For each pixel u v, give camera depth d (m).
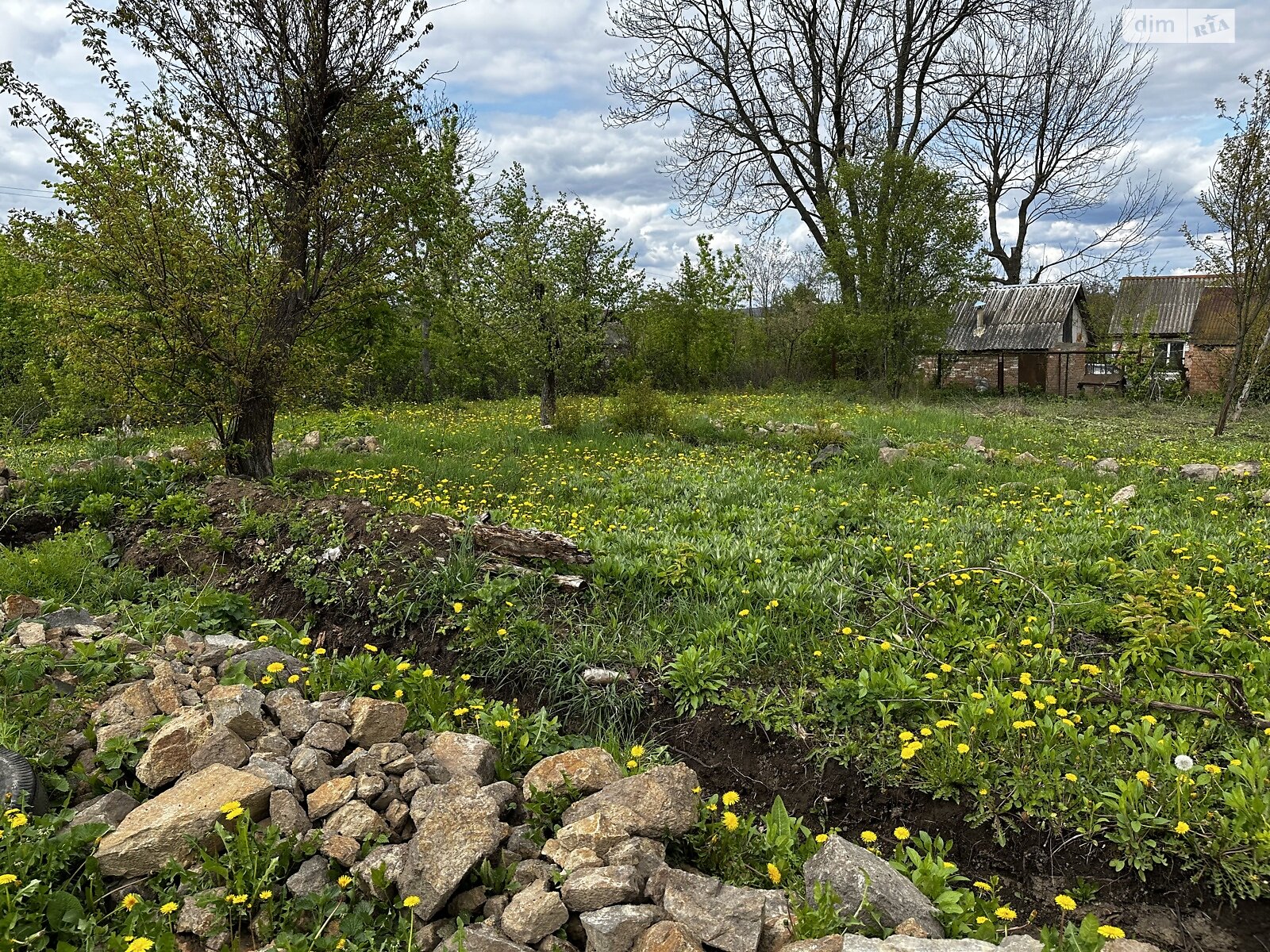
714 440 14.22
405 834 3.15
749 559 6.45
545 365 15.00
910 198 23.41
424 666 4.87
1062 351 26.25
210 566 6.73
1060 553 6.34
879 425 15.20
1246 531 6.74
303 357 9.29
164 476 8.52
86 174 8.04
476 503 8.88
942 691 4.21
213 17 9.03
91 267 8.38
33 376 15.84
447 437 13.27
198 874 2.80
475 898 2.81
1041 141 32.25
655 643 5.18
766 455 12.48
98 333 8.70
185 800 3.04
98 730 3.62
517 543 6.29
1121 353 24.75
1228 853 3.11
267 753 3.53
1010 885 3.29
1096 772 3.56
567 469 10.76
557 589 5.91
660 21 27.67
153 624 5.10
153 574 6.73
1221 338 24.47
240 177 9.05
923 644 4.80
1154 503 8.32
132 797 3.26
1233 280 14.12
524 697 4.89
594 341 15.38
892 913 2.74
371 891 2.81
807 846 3.40
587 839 2.99
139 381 8.82
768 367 28.23
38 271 16.52
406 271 10.22
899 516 7.80
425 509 8.11
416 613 5.54
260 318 8.95
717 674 4.73
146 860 2.85
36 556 6.20
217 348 8.80
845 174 23.81
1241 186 13.60
